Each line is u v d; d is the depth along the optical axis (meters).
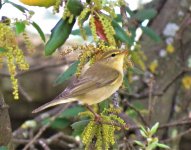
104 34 5.29
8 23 4.90
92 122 4.92
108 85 5.62
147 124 7.58
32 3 5.08
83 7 5.15
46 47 5.34
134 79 9.03
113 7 5.16
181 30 9.09
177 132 9.58
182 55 9.14
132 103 8.55
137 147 7.40
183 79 9.48
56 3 5.07
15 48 4.71
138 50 7.52
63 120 8.52
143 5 9.39
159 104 9.19
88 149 5.05
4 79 10.70
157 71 9.15
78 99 5.55
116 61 5.74
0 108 5.01
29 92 11.01
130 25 7.40
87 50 5.19
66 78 5.86
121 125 4.94
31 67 10.69
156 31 9.29
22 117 11.09
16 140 8.57
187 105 9.56
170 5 9.39
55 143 8.94
